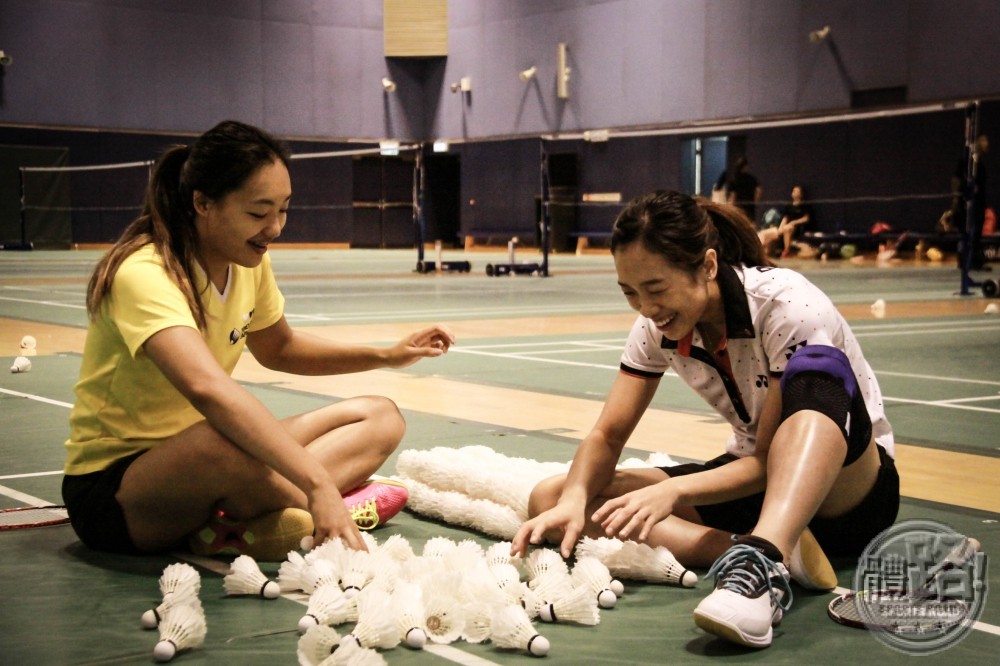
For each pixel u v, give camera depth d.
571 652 2.12
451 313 10.55
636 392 2.81
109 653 2.09
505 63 27.05
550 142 26.19
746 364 2.59
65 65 24.64
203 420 2.74
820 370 2.37
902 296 12.54
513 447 4.25
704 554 2.64
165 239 2.70
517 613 2.14
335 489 2.60
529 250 27.00
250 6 26.78
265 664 2.03
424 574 2.37
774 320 2.50
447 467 3.25
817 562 2.43
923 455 4.14
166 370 2.60
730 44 22.80
